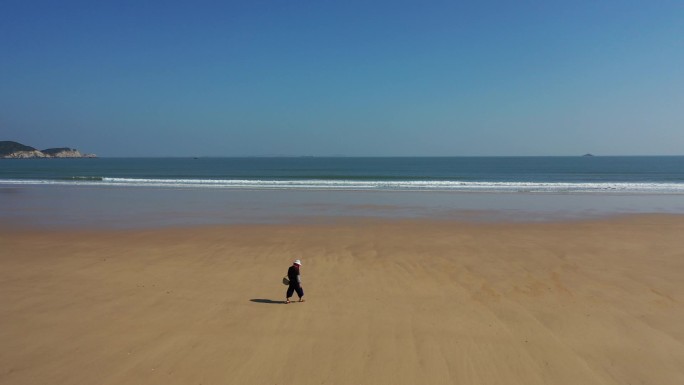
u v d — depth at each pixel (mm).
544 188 39688
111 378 6902
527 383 6965
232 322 9078
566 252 15461
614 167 105438
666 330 8930
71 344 8008
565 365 7527
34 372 7055
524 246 16422
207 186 41594
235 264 13742
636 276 12609
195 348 7898
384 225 20891
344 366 7355
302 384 6816
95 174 74812
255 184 44000
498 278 12398
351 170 96125
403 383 6875
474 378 7062
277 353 7770
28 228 19969
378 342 8234
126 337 8312
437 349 7984
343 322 9156
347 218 22938
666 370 7414
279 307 9977
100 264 13586
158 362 7402
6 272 12609
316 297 10703
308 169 103188
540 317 9539
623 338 8570
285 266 13562
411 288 11469
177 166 126250
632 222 21625
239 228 20031
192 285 11516
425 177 63344
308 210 25906
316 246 16391
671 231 19312
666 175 68688
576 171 84375
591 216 23594
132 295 10656
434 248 16109
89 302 10141
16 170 90938
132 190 37812
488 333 8695
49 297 10461
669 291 11289
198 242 16984
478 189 38906
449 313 9727
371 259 14469
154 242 16953
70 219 22547
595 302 10477
